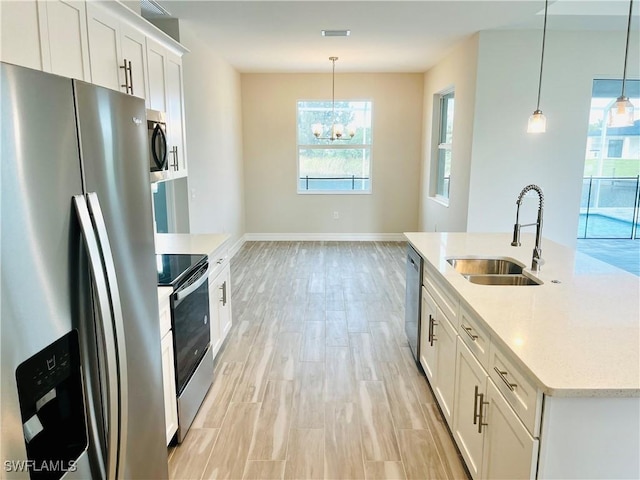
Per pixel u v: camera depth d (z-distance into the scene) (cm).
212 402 283
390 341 374
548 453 137
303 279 550
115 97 138
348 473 220
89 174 123
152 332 166
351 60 623
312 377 314
